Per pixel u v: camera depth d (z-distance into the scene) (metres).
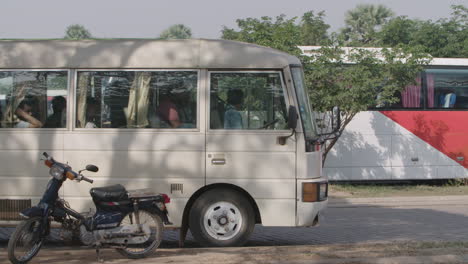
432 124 21.08
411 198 17.53
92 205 9.05
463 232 11.81
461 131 21.22
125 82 9.18
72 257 7.77
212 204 9.02
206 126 9.06
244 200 9.02
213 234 8.98
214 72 9.14
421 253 7.67
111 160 9.10
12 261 7.18
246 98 9.10
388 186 21.28
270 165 9.00
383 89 19.23
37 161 9.16
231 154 9.02
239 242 8.98
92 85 9.21
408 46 18.91
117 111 9.16
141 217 7.90
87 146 9.12
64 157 9.16
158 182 9.05
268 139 9.02
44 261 7.46
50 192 7.62
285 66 9.08
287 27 18.34
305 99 9.40
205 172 9.02
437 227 12.55
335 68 18.66
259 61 9.09
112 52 9.21
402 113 20.95
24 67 9.26
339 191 19.34
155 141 9.08
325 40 18.67
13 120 9.26
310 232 11.79
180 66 9.13
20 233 7.27
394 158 20.91
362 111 20.39
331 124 19.86
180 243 9.07
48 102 9.23
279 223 8.98
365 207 16.73
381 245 8.49
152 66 9.15
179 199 9.02
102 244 7.68
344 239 10.91
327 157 20.67
